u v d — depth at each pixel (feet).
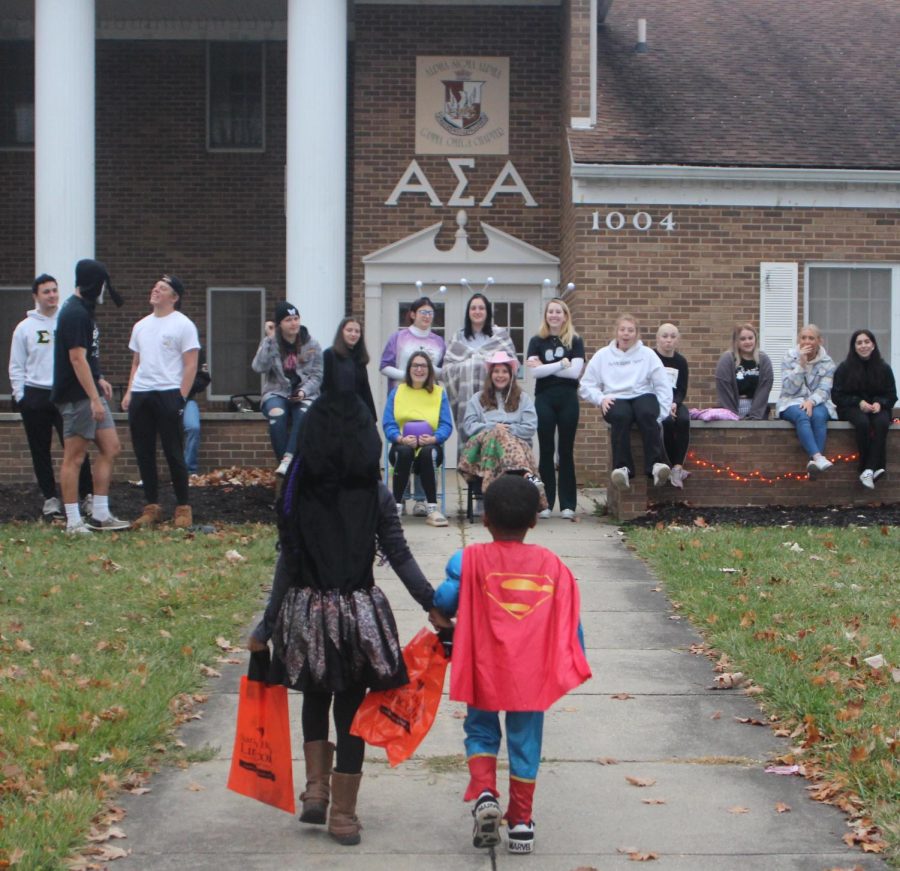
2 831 16.34
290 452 39.81
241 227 66.74
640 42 63.31
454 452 57.82
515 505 16.67
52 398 36.22
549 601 16.52
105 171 66.59
